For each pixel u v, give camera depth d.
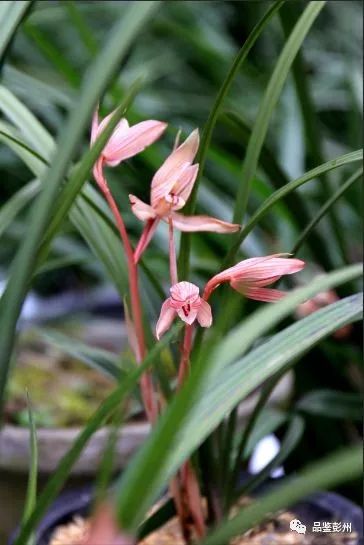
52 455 1.03
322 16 1.91
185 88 1.90
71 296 1.58
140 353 0.83
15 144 0.85
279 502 0.64
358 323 1.03
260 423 0.99
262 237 1.29
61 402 1.14
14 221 1.35
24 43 1.74
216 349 0.64
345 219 1.25
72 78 1.05
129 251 0.81
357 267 0.69
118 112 0.74
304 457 1.11
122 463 1.02
